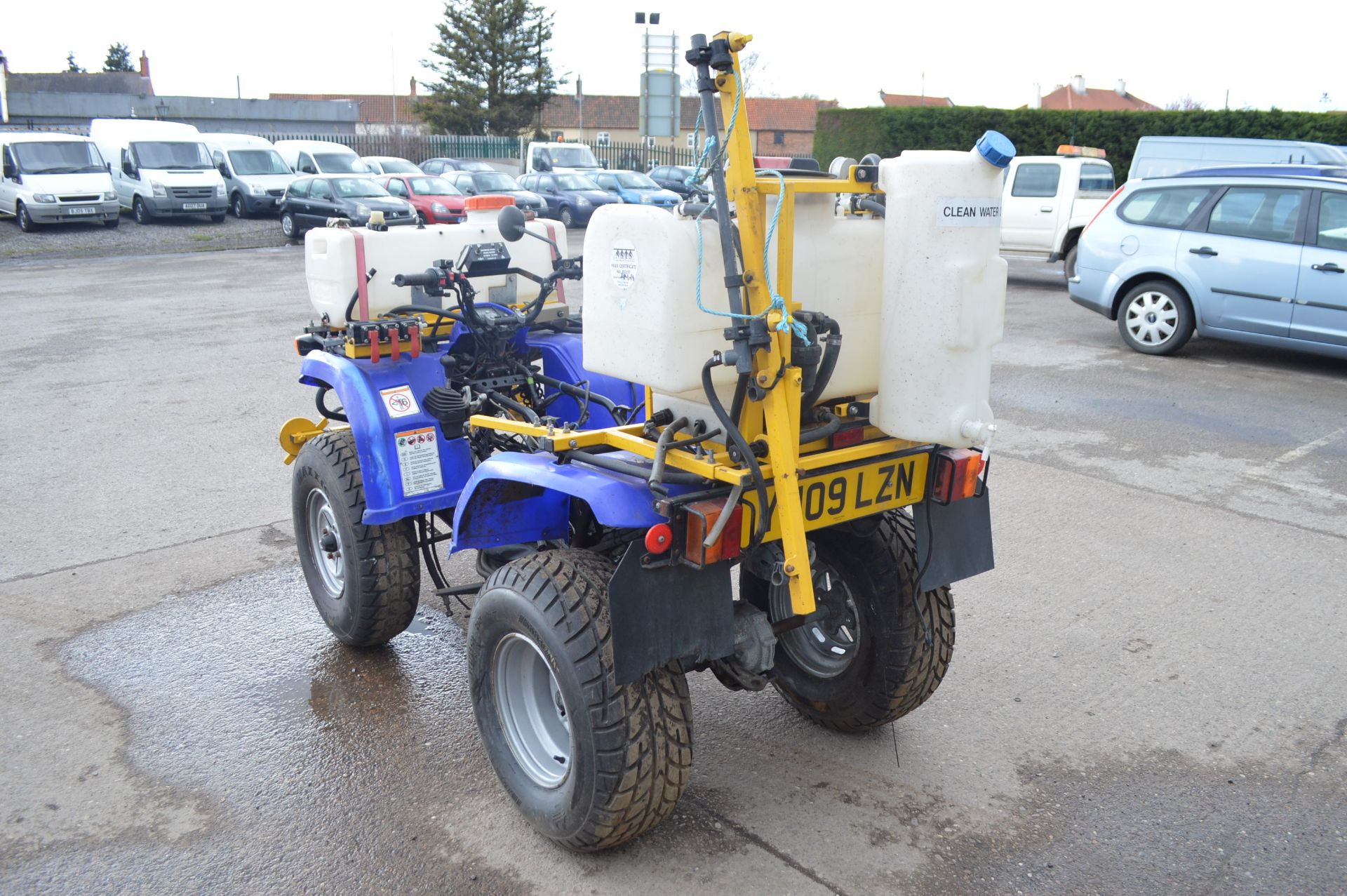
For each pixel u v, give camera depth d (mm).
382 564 4102
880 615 3459
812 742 3732
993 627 4648
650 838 3164
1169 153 17125
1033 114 27500
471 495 3283
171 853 3111
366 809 3326
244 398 8812
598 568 2951
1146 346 10516
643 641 2727
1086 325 12430
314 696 4059
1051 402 8641
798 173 2771
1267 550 5508
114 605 4879
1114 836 3186
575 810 2895
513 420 4094
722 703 4027
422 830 3217
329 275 4359
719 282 2695
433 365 4246
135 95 45281
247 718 3891
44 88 53062
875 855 3086
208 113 46625
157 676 4211
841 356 2848
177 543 5637
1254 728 3812
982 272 2699
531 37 57906
